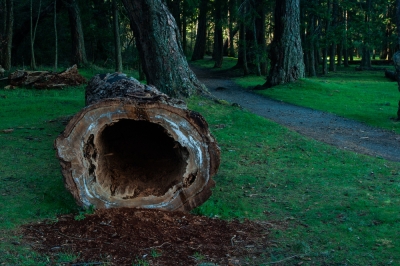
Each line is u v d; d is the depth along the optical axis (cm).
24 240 542
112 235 556
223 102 1605
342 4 3522
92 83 977
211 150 625
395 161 1044
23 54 3475
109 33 3462
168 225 591
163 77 1566
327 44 3388
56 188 741
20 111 1562
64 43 3650
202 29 5238
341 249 555
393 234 595
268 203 739
